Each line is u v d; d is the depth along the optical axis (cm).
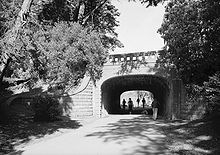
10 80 1187
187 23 1330
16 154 948
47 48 1088
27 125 1578
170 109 2144
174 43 1402
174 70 2114
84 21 1747
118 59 2367
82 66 1263
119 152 905
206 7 1170
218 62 1171
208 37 1189
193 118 1864
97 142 1118
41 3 1357
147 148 967
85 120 2048
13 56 986
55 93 1828
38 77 1184
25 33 1035
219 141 970
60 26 1205
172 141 1075
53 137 1297
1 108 1709
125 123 1853
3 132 1317
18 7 1182
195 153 848
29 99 2153
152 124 1761
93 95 2470
